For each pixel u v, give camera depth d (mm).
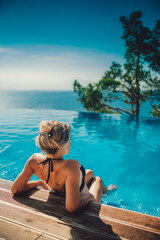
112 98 14734
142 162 4473
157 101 13281
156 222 1223
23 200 1465
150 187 3270
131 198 2871
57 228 1148
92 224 1194
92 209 1362
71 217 1263
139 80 13078
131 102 14695
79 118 10820
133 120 10477
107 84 13539
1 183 1755
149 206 2650
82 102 14828
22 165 3959
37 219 1231
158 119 11023
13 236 1065
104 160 4594
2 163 4047
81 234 1100
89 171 2021
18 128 7410
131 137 6691
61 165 1328
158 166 4246
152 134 7152
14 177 3426
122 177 3697
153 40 12086
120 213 1317
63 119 10344
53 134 1273
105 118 11125
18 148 5055
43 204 1412
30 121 9039
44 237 1064
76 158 4699
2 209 1338
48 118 10289
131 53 13117
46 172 1407
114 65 13648
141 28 11984
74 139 6352
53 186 1479
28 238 1052
